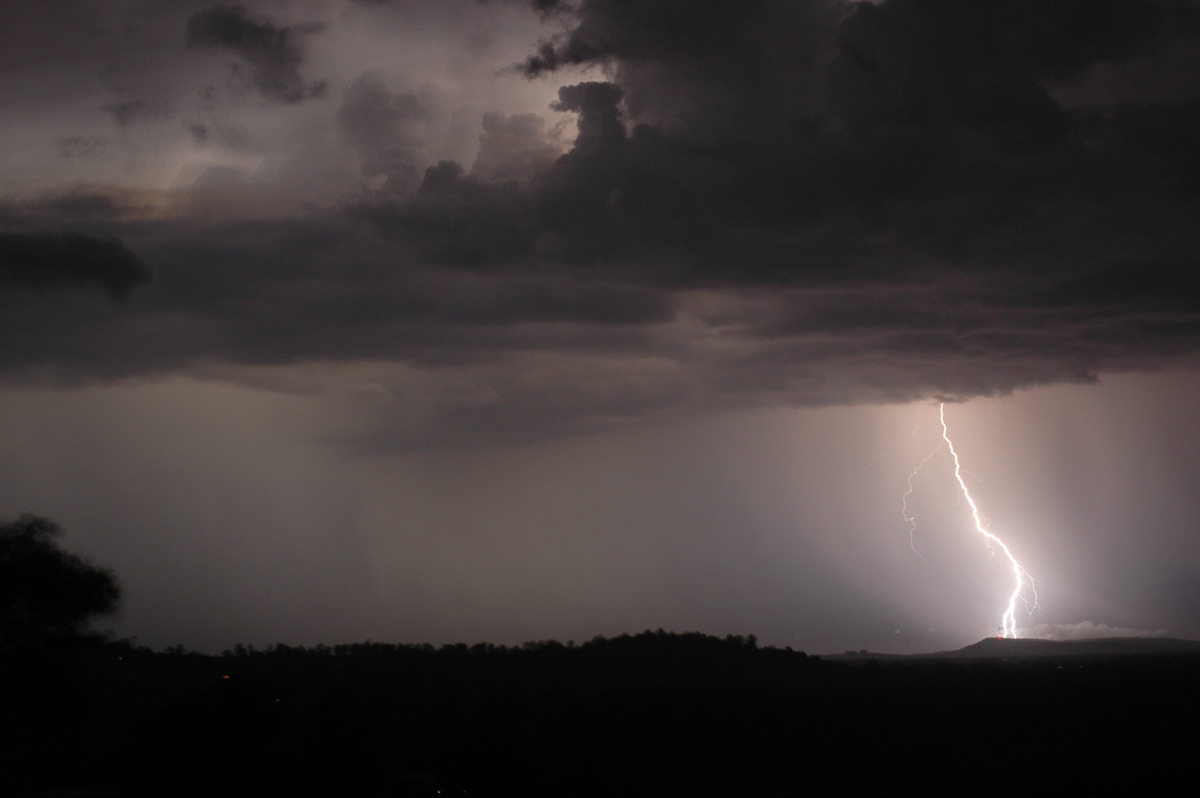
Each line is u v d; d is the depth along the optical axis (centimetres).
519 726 8544
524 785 6256
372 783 5962
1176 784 6394
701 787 6944
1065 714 9625
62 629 7281
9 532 7394
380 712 9081
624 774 7081
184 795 5750
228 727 6069
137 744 6000
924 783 7025
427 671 12781
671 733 8375
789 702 9988
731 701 9900
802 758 7850
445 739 6694
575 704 9856
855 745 8344
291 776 5872
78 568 7500
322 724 6100
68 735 6900
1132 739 8606
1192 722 9150
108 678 8562
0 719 6919
